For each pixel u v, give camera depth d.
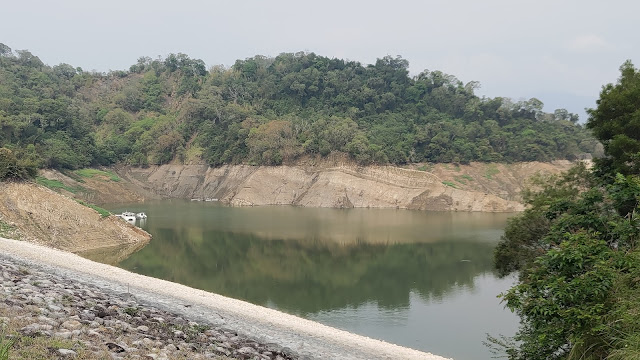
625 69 32.47
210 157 144.88
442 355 29.30
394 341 31.61
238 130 144.00
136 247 64.44
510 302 16.34
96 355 11.24
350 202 123.12
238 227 83.44
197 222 89.19
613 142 28.62
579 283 14.52
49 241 59.50
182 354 13.39
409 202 119.81
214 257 58.91
